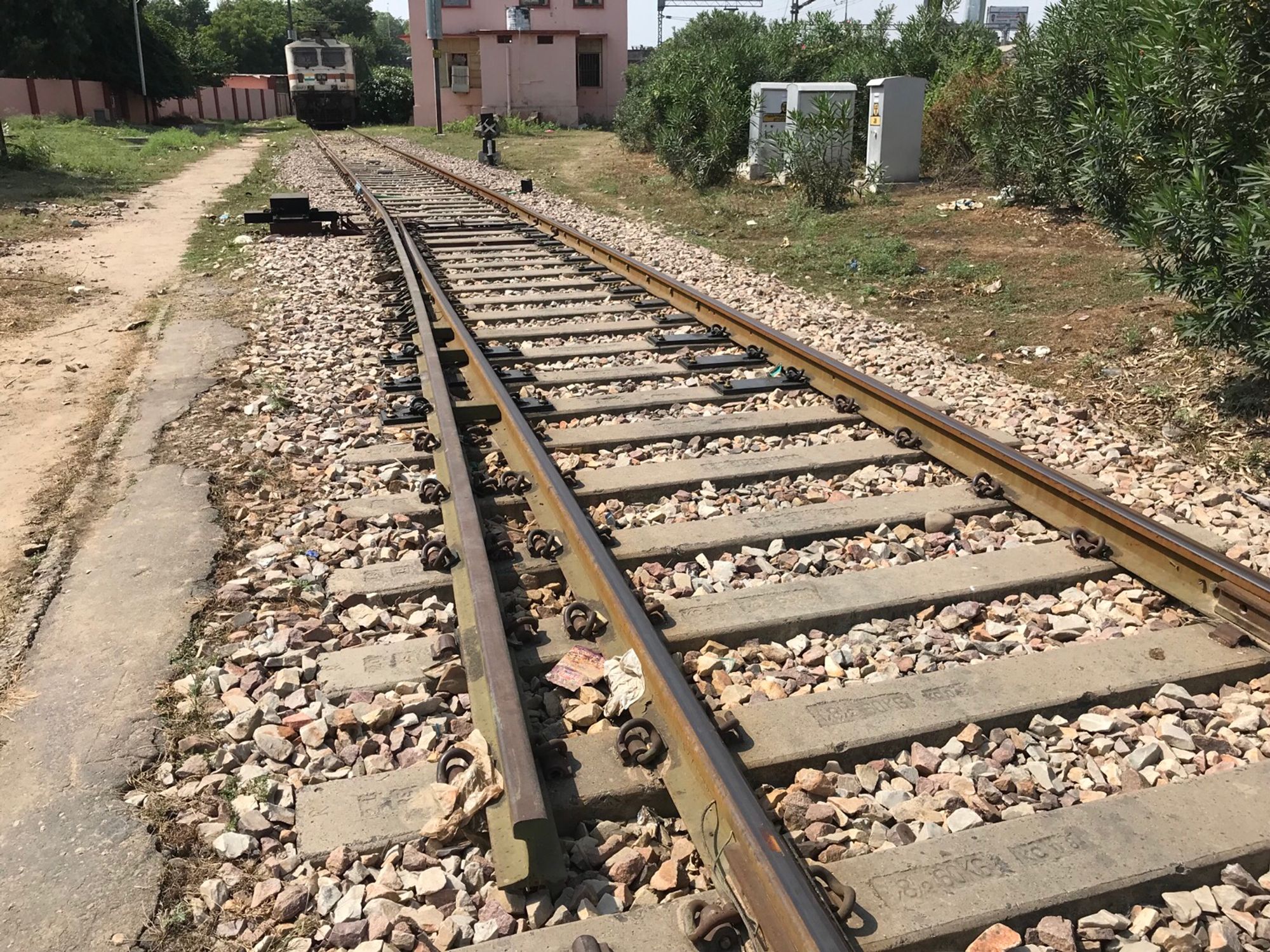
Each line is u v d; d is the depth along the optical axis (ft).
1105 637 13.00
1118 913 8.93
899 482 17.76
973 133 52.08
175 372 24.27
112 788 10.11
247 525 15.99
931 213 46.85
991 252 38.81
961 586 14.08
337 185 68.69
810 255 40.24
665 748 10.34
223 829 9.68
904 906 8.69
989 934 8.40
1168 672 12.01
